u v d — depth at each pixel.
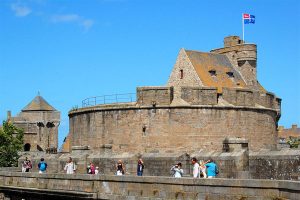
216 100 54.31
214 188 21.14
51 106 129.38
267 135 57.25
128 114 55.22
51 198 31.50
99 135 57.25
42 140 124.56
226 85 65.00
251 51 70.06
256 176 27.44
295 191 17.75
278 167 26.64
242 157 27.52
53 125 126.50
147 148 54.16
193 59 66.00
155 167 31.47
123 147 55.28
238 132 54.53
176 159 30.44
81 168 37.38
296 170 25.91
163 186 23.41
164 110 53.97
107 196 26.73
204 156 29.08
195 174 26.12
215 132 53.72
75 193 28.80
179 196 22.59
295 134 137.88
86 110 58.94
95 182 27.91
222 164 28.22
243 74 69.94
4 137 95.69
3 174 37.59
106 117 56.69
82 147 43.94
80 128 60.34
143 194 24.44
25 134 117.31
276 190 18.97
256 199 19.56
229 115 54.22
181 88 54.19
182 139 53.50
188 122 53.56
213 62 67.81
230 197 20.48
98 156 36.22
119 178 26.02
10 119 123.12
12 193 36.22
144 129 54.41
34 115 125.62
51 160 41.62
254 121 55.75
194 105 53.59
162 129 53.88
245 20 72.69
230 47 71.31
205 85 62.91
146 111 54.47
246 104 55.41
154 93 54.34
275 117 59.66
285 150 27.16
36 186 33.72
